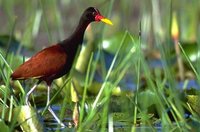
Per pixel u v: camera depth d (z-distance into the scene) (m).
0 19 28.34
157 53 19.61
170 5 13.80
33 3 22.00
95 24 19.44
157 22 20.27
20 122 10.37
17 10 28.97
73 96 11.83
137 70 11.48
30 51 16.91
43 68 11.62
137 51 11.45
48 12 24.52
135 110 10.95
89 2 25.00
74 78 14.33
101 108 10.70
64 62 11.84
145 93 11.72
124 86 14.58
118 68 11.73
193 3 22.70
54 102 12.55
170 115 11.46
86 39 19.97
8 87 11.28
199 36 13.94
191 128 10.52
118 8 23.83
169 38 13.80
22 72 11.56
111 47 18.69
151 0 20.36
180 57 17.42
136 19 28.20
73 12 29.09
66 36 26.89
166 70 11.98
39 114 10.90
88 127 10.34
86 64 15.25
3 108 10.70
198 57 12.52
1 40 16.91
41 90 13.86
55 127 11.12
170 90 11.20
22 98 11.52
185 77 17.52
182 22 22.91
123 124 11.14
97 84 14.10
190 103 11.77
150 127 10.66
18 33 22.59
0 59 12.77
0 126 9.96
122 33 18.98
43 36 24.88
